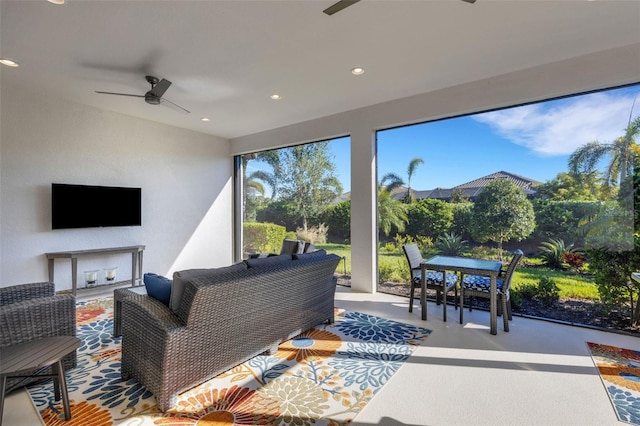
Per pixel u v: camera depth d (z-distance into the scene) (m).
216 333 2.05
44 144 3.96
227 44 2.74
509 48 2.83
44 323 1.99
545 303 3.34
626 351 2.53
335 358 2.46
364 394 1.99
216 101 4.18
